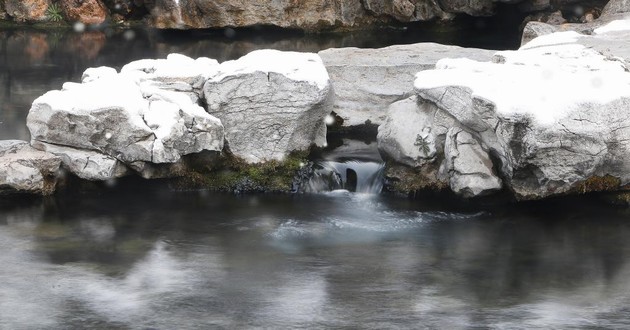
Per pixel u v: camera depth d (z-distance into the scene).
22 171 12.54
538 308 9.90
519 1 23.16
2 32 23.66
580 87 12.20
